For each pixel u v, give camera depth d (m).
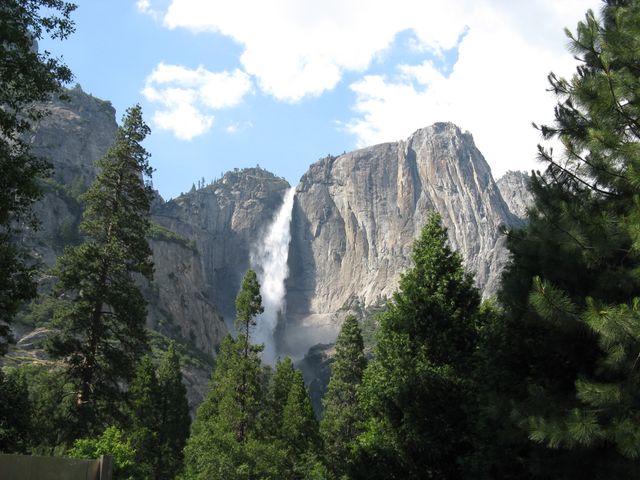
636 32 14.46
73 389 34.84
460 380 23.86
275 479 48.69
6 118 19.25
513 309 16.52
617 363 11.95
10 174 18.69
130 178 38.03
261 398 56.97
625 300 13.38
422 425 23.77
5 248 19.94
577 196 15.66
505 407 14.70
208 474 46.47
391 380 25.33
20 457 10.41
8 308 20.91
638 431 10.98
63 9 20.06
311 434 56.75
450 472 23.41
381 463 24.23
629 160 13.27
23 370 66.56
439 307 26.14
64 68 20.39
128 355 36.31
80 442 32.59
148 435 55.31
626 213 13.84
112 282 36.25
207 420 59.50
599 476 12.42
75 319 34.47
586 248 13.49
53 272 35.31
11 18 18.69
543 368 16.39
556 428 11.76
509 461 16.92
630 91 13.87
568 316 12.52
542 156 15.77
